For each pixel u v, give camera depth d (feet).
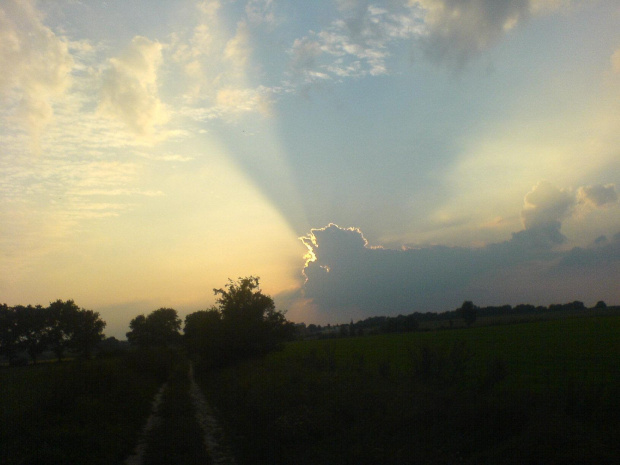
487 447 32.45
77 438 45.06
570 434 28.78
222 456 43.09
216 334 139.44
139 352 168.66
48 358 336.29
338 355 144.66
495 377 46.19
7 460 38.81
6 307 269.85
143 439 52.49
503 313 418.51
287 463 37.37
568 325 231.30
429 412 40.19
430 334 255.50
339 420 46.29
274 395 62.13
